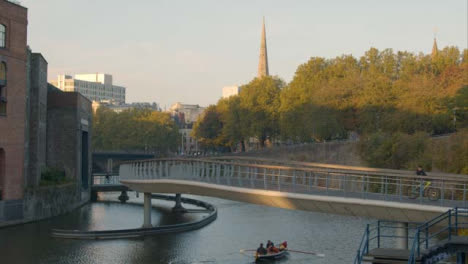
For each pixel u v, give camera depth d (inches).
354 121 4603.8
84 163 3932.1
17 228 2532.0
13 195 2588.6
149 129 7352.4
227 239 2345.0
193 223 2620.6
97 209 3405.5
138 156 6771.7
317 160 4638.3
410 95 4069.9
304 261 1925.4
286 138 5497.1
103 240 2276.1
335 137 4995.1
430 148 3169.3
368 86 4507.9
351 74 5034.5
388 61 5487.2
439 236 2022.6
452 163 2913.4
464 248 930.1
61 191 3083.2
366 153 3624.5
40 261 1897.1
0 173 2539.4
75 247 2133.4
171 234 2450.8
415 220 1293.1
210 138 6796.3
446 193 2165.4
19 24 2615.7
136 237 2356.1
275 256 1955.0
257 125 5713.6
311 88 5191.9
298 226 2719.0
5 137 2522.1
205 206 3577.8
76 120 3535.9
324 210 1453.0
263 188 1622.8
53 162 3516.2
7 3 2534.5
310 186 1518.2
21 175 2635.3
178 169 2165.4
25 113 2691.9
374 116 4343.0
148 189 2353.6
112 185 4055.1
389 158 3344.0
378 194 1429.6
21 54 2625.5
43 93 3176.7
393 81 5285.4
